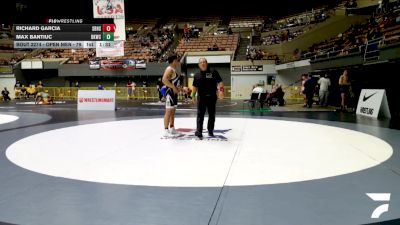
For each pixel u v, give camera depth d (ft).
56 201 11.73
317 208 10.88
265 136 25.63
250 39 116.57
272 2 146.72
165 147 21.34
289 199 11.73
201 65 24.56
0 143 23.93
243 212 10.59
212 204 11.30
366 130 28.63
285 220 9.96
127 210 10.86
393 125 31.89
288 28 114.32
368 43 48.73
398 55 39.17
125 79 113.91
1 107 65.16
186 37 123.85
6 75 112.78
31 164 17.19
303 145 21.83
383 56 43.06
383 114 39.73
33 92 108.99
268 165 16.55
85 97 58.13
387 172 15.16
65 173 15.38
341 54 57.47
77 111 53.83
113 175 14.96
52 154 19.65
